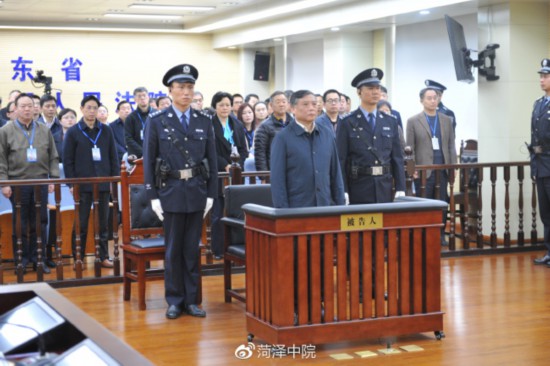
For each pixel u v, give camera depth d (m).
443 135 8.54
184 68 5.42
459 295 6.09
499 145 9.02
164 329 5.14
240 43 15.91
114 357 1.82
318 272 4.56
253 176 6.98
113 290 6.40
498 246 8.41
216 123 7.92
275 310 4.52
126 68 16.64
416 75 12.51
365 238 4.66
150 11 14.86
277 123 7.79
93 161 7.38
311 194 4.98
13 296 2.57
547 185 7.38
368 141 5.62
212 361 4.42
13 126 7.12
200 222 5.52
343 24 12.45
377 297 4.71
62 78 16.20
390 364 4.34
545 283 6.54
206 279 6.85
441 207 4.80
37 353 2.11
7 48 15.83
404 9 10.87
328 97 7.47
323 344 4.77
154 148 5.40
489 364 4.35
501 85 8.97
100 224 7.54
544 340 4.82
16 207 6.47
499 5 8.97
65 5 13.86
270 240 4.54
